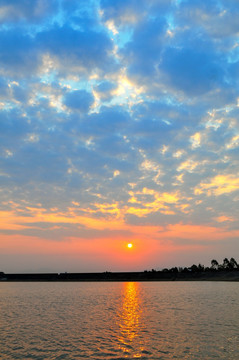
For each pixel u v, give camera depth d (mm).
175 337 30562
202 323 38469
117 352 25406
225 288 116125
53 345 28109
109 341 29422
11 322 41750
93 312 52156
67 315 48625
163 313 48969
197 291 101250
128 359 23312
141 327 36594
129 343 28484
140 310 53781
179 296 82812
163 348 26422
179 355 24203
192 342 28344
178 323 38906
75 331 34656
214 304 60750
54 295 94188
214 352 24844
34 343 28969
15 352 25812
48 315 48875
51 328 36781
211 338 29797
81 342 29141
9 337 31734
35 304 67375
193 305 59906
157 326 37062
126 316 46500
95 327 37156
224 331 33000
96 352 25500
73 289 128125
